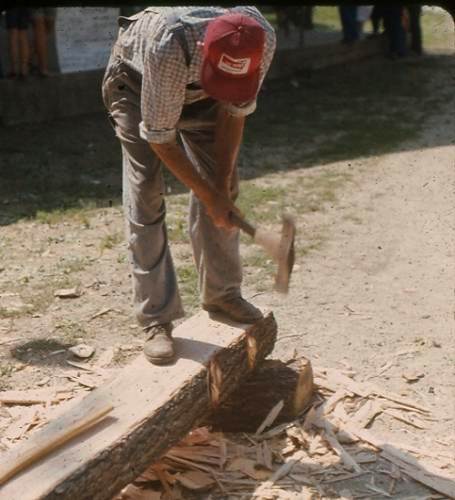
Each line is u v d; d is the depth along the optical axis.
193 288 8.04
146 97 4.55
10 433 5.60
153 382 4.91
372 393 6.09
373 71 21.19
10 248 9.18
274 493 5.02
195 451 5.36
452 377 6.42
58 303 7.75
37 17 15.52
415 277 8.55
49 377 6.42
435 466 5.29
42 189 11.52
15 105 15.31
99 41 16.12
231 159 5.08
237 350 5.38
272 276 8.38
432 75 20.84
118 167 12.85
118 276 8.41
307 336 7.11
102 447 4.34
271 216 10.44
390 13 22.42
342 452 5.39
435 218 10.53
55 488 4.07
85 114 16.30
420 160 13.52
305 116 16.72
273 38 4.66
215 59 4.32
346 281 8.40
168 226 9.84
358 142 14.60
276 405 5.61
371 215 10.63
